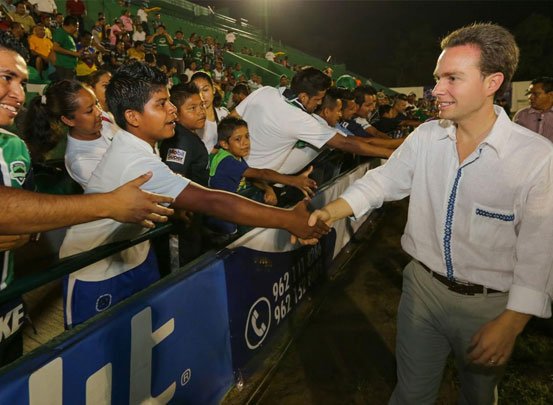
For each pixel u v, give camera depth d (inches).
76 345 48.6
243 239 87.4
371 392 97.8
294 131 114.0
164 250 86.7
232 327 84.4
